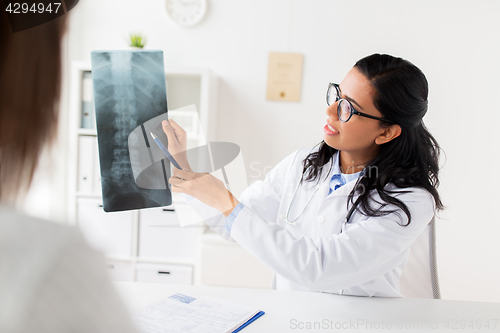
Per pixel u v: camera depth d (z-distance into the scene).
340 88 0.95
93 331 0.25
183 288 0.94
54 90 0.28
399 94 0.87
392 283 1.01
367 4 2.19
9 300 0.23
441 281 2.29
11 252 0.25
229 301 0.86
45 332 0.23
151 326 0.72
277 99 2.25
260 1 2.22
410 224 0.88
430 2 2.18
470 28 2.17
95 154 1.98
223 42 2.24
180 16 2.22
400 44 2.21
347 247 0.83
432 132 2.24
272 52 2.22
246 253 1.97
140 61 0.88
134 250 2.01
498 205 2.24
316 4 2.21
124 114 0.85
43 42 0.27
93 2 2.22
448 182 2.25
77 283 0.25
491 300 2.26
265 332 0.74
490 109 2.21
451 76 2.20
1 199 0.27
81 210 1.99
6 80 0.26
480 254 2.27
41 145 0.28
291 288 1.07
